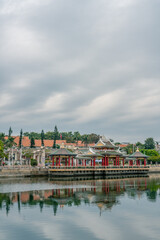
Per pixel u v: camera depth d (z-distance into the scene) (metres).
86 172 133.25
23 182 98.38
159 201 59.53
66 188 82.75
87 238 35.44
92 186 89.31
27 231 38.25
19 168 113.81
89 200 61.00
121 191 76.38
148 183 101.19
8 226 40.56
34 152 164.00
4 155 119.69
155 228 39.62
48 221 43.16
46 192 73.19
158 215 46.81
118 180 115.94
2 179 106.50
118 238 35.50
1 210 50.41
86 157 140.38
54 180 110.88
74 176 127.81
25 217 45.44
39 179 113.25
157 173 171.25
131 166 154.88
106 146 147.25
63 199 62.19
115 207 53.19
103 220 43.78
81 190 78.19
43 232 37.88
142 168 159.88
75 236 36.19
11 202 58.00
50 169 123.56
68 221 43.16
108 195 68.50
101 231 38.38
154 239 35.12
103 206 54.12
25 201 59.28
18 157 167.00
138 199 62.25
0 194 68.62
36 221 43.12
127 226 40.47
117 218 44.88
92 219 44.31
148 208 52.28
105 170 139.12
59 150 130.62
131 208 52.28
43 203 57.19
